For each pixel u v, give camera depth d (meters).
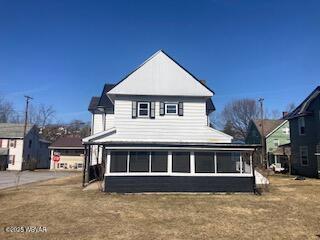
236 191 17.22
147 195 16.28
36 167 57.88
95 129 31.58
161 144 17.23
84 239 8.27
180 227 9.63
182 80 22.09
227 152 17.69
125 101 21.64
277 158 46.00
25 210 12.09
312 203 14.15
